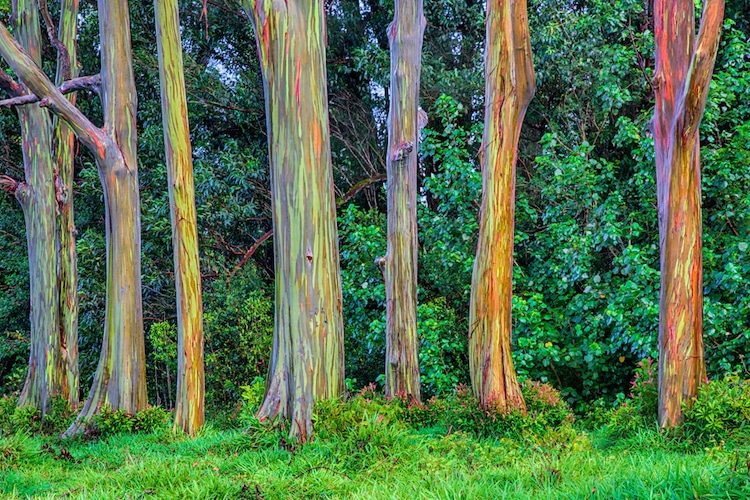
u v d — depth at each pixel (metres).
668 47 8.27
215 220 17.06
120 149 12.13
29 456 8.59
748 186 11.78
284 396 8.30
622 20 13.85
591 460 6.17
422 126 12.16
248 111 17.92
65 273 14.41
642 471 5.17
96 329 17.44
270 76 8.51
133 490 6.23
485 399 9.15
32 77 11.17
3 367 21.62
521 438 8.03
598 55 14.02
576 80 14.26
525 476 5.80
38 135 14.41
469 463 6.70
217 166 17.42
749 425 7.10
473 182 13.54
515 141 9.77
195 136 18.72
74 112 11.72
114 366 11.83
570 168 12.55
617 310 11.95
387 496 5.38
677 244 7.94
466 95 16.47
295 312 8.20
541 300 13.00
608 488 4.78
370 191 19.16
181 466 6.82
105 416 11.16
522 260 15.55
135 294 12.09
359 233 14.48
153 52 18.45
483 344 9.30
